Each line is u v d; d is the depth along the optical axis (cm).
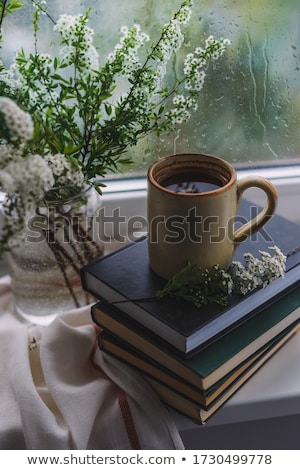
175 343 67
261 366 79
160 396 74
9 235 59
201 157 71
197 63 75
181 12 72
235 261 75
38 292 82
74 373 77
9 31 83
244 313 72
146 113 79
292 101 95
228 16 88
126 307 71
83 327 79
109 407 75
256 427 87
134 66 75
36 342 80
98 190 76
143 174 97
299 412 77
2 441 72
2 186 58
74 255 79
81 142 74
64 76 87
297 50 91
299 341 83
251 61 91
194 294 70
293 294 78
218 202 64
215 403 70
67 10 84
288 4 88
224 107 94
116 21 86
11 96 69
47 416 70
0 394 75
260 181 68
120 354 76
